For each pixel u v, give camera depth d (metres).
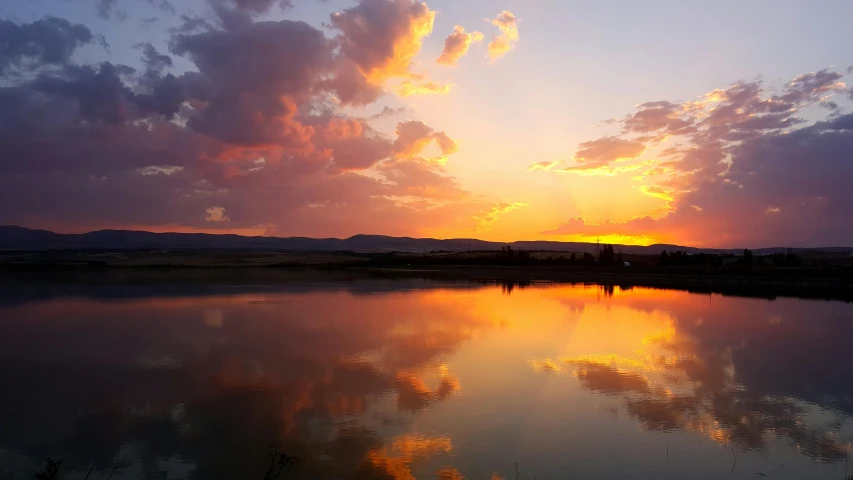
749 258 68.81
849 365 16.12
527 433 10.45
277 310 28.98
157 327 23.03
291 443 10.00
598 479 8.54
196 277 57.41
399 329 22.55
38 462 9.30
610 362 16.41
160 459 9.35
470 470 8.85
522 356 17.22
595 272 70.19
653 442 10.05
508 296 38.00
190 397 12.86
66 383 14.12
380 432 10.52
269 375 14.87
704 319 25.91
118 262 83.88
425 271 74.94
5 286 44.09
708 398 12.76
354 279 56.53
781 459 9.38
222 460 9.27
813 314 27.98
